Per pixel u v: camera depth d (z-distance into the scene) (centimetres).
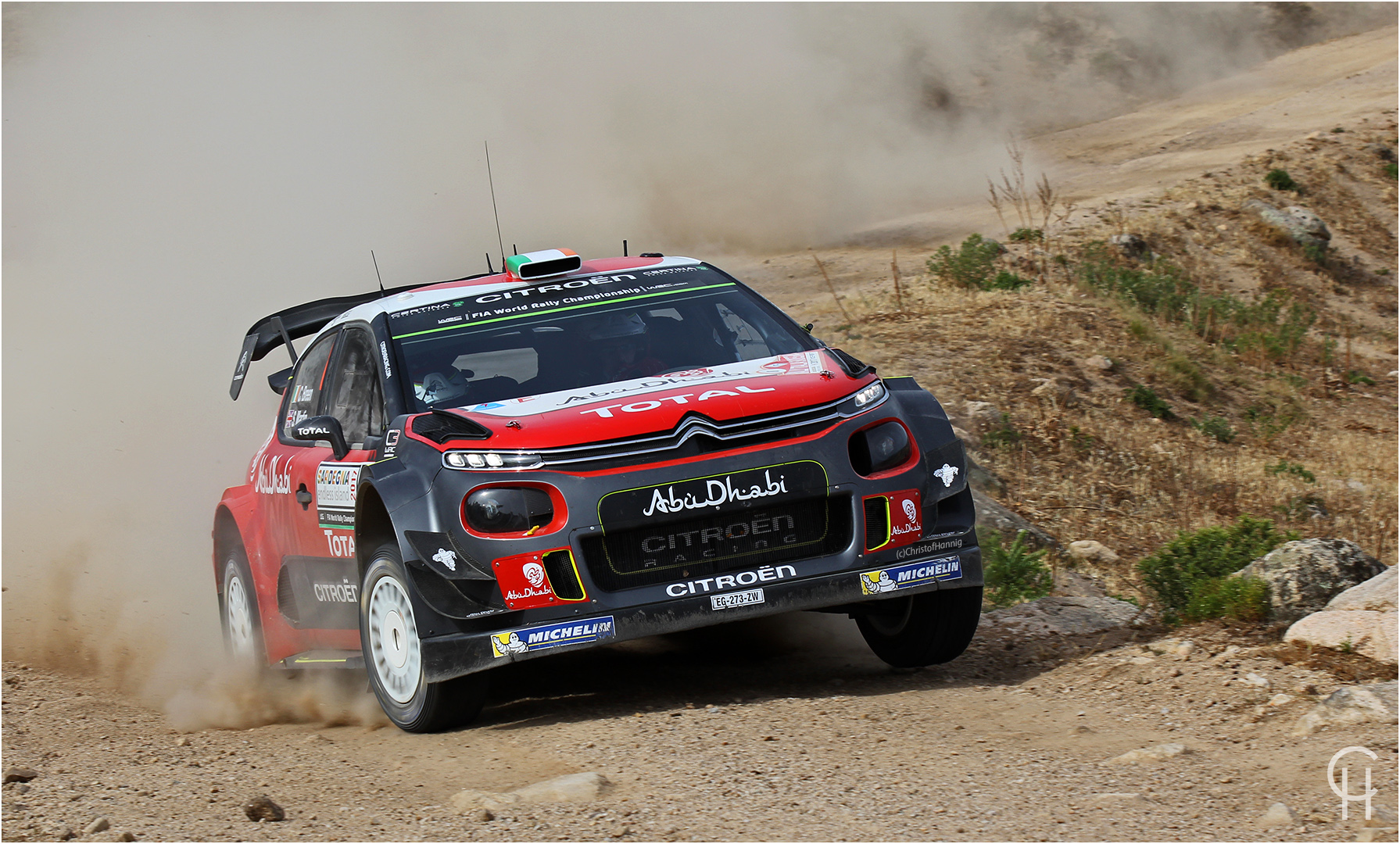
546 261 2455
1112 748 1702
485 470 1930
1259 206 10325
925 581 2011
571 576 1891
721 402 1995
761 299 2420
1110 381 5716
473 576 1897
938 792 1513
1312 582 2306
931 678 2166
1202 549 2586
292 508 2447
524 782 1662
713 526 1933
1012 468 4378
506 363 2198
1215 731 1761
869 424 2038
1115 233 9462
